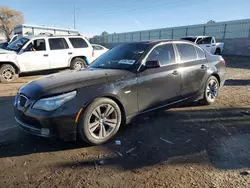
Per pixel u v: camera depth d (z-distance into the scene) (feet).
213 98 17.69
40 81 11.71
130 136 12.08
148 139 11.73
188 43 16.15
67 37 33.32
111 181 8.33
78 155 10.21
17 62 29.04
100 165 9.41
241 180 8.26
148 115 13.26
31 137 12.06
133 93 12.11
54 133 10.05
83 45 34.68
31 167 9.30
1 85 27.02
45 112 9.95
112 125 11.55
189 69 15.15
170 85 13.96
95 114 10.84
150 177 8.53
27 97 10.61
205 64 16.58
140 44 14.46
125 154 10.27
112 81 11.41
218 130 12.78
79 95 10.35
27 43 30.09
